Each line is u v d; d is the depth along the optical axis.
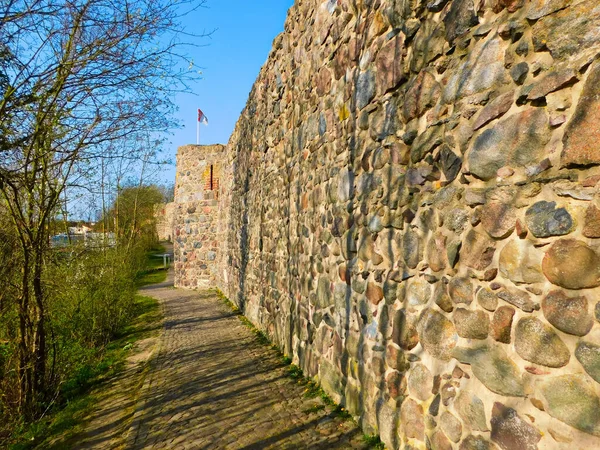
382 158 3.02
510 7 1.92
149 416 3.95
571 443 1.61
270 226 6.72
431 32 2.49
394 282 2.85
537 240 1.76
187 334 7.60
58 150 4.09
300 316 5.05
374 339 3.12
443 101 2.36
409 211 2.67
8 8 3.22
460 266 2.21
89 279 7.04
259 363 5.42
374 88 3.15
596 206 1.54
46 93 3.67
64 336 5.90
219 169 14.76
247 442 3.32
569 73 1.64
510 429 1.84
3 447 3.75
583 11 1.62
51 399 4.69
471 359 2.09
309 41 4.77
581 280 1.57
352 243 3.52
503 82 1.96
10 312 4.26
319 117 4.43
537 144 1.77
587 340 1.56
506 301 1.90
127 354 6.55
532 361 1.77
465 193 2.17
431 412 2.42
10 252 4.20
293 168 5.43
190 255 15.28
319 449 3.11
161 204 26.56
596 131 1.53
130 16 3.64
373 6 3.18
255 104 8.00
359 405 3.38
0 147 3.64
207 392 4.48
